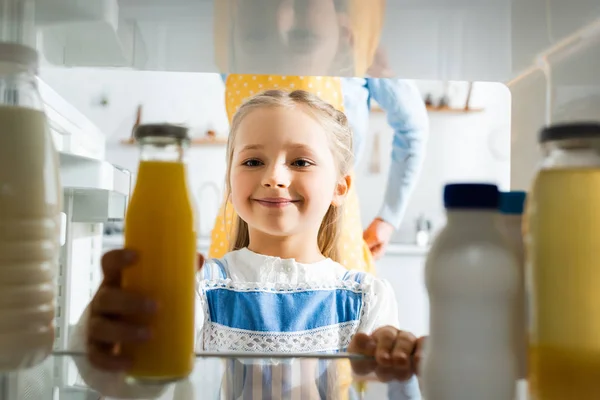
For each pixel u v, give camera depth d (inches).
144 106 110.6
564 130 15.4
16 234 17.4
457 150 111.4
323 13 21.4
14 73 18.1
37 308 17.8
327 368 19.9
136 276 17.8
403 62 28.5
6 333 17.1
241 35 24.5
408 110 60.8
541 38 23.8
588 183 15.3
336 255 50.8
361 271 48.1
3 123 17.7
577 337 15.0
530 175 27.9
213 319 44.1
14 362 17.3
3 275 17.2
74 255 36.9
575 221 15.2
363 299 44.9
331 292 44.9
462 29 23.3
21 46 18.1
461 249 15.3
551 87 25.5
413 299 95.3
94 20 21.9
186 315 18.0
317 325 43.6
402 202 65.9
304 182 45.6
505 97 110.5
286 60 28.2
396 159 64.8
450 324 15.2
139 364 17.5
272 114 45.6
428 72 30.2
